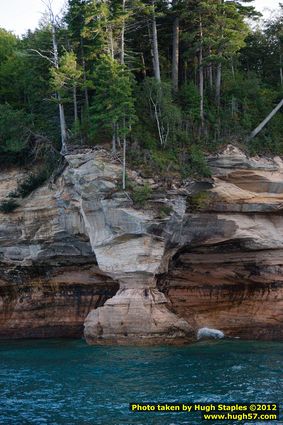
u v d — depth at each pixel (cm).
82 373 2942
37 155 4450
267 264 3938
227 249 3947
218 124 4206
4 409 2388
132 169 3781
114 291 4138
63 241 4100
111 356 3309
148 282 3706
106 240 3741
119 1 4247
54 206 4091
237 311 3972
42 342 4038
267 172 3975
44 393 2598
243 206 3884
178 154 3978
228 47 4444
